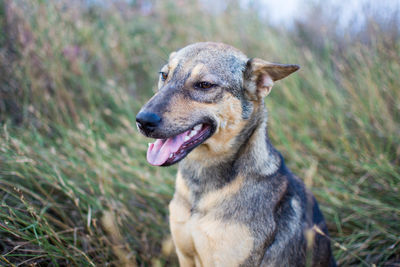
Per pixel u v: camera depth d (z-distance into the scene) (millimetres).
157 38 1443
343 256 844
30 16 1134
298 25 1617
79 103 1193
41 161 875
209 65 686
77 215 836
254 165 688
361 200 892
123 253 761
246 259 652
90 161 935
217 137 685
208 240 662
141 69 1423
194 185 700
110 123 1209
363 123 1060
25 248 731
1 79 1104
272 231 669
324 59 1354
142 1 1602
